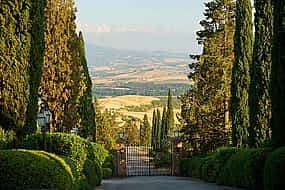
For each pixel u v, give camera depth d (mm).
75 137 16031
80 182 14852
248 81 25359
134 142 83938
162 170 43750
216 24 39031
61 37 25031
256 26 20859
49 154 12312
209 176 25953
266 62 20609
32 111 14375
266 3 20688
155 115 69562
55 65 24953
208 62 34656
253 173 17438
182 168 37500
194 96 35406
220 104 33219
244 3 25359
